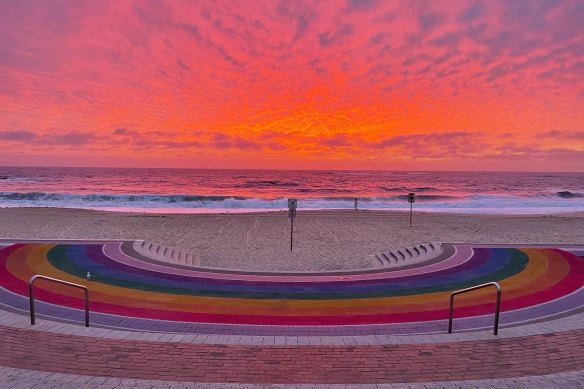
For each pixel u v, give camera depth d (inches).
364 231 1219.2
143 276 579.5
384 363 275.9
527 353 293.4
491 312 428.8
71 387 238.7
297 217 1545.3
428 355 289.6
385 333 361.7
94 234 1122.0
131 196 2384.4
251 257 853.2
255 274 617.3
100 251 727.1
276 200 2362.2
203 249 937.5
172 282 552.7
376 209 2023.9
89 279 550.0
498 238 1095.0
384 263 808.3
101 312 417.7
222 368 266.1
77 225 1273.4
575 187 4003.4
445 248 786.2
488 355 289.6
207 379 250.4
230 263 798.5
